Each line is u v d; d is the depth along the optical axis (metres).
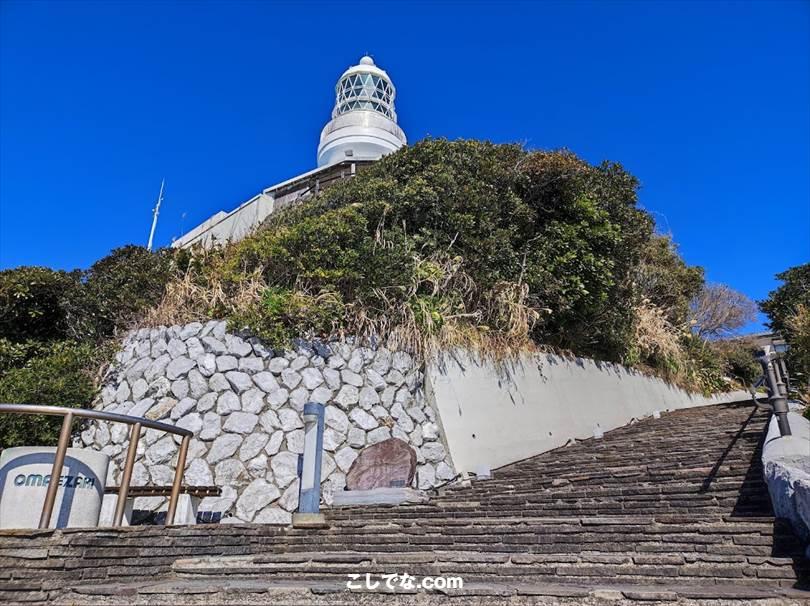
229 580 3.99
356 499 7.13
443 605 3.18
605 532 4.48
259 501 7.14
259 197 16.94
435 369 9.26
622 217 12.95
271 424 7.75
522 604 3.07
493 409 9.72
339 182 14.20
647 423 11.54
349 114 22.77
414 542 5.02
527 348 10.94
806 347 10.42
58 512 4.11
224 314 8.55
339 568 4.09
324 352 8.64
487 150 12.41
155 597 3.30
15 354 9.26
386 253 9.61
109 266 10.57
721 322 24.14
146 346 8.57
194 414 7.56
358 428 8.28
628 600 2.97
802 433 5.72
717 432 7.90
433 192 10.62
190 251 10.07
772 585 3.38
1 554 3.46
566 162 12.02
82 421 8.13
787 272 19.23
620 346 13.95
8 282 10.05
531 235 12.05
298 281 9.26
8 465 4.14
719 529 4.03
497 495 6.68
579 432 11.30
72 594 3.38
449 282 10.35
